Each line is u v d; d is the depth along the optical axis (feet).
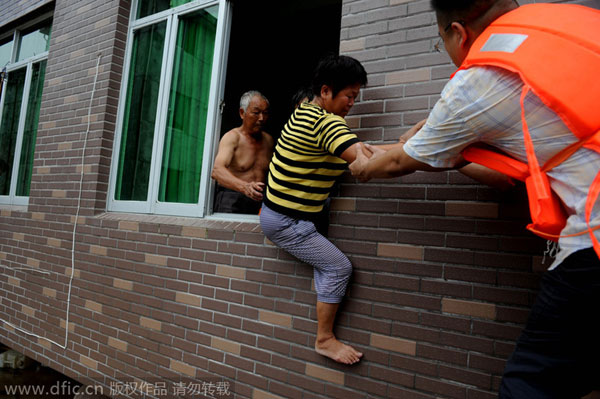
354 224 6.81
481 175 5.22
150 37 11.59
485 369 5.52
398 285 6.29
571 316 3.16
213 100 9.89
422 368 5.94
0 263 13.47
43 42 15.17
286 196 6.39
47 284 11.72
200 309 8.50
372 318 6.43
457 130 3.62
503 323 5.49
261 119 9.72
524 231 5.50
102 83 11.59
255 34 16.02
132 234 9.99
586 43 3.08
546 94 3.06
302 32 16.16
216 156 9.45
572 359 3.19
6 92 16.43
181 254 9.02
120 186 11.40
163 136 10.77
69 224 11.52
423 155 3.93
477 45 3.57
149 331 9.24
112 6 11.82
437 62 6.43
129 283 9.80
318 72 6.21
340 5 14.56
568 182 3.15
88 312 10.54
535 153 3.23
